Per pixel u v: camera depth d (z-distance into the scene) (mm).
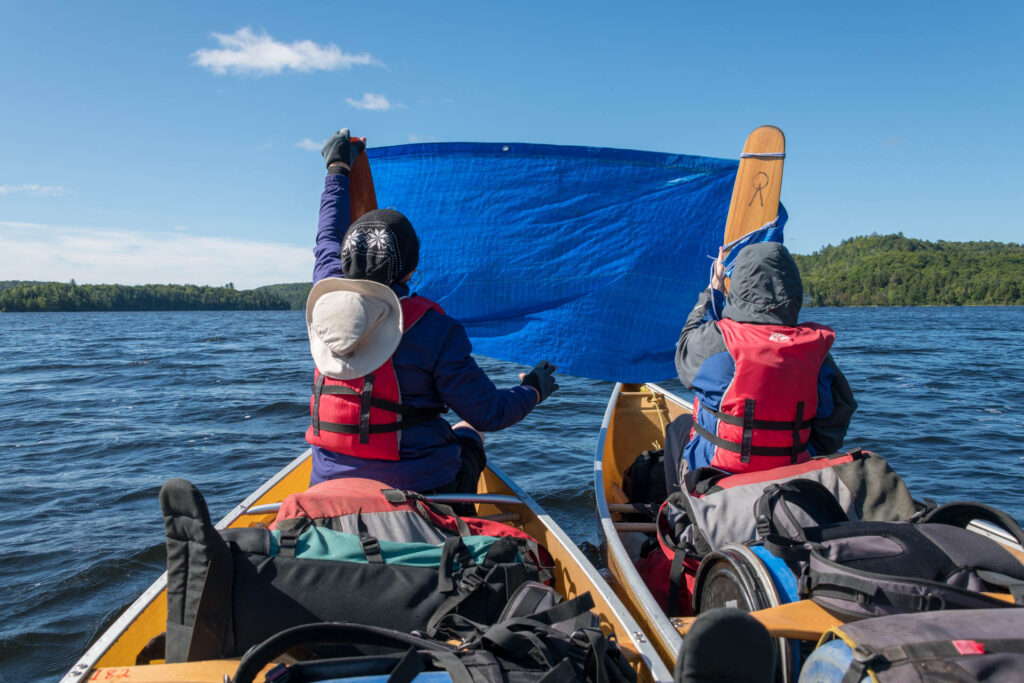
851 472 2111
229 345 29391
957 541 1637
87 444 8086
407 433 2178
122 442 8180
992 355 20312
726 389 2404
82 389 13352
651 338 4016
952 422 8906
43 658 3441
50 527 5172
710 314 2750
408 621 1580
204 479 6516
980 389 12227
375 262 2119
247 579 1552
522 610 1597
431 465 2227
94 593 4098
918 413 9609
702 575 2066
